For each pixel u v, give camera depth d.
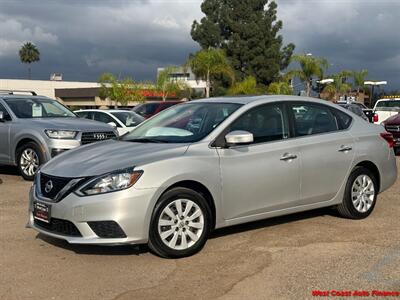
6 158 10.65
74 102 67.56
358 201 7.08
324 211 7.55
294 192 6.31
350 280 4.78
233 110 6.09
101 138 10.62
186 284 4.68
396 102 22.91
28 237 6.12
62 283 4.70
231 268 5.10
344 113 7.16
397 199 8.62
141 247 5.73
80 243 5.02
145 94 50.75
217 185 5.61
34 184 5.67
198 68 45.34
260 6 59.06
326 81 45.34
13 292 4.50
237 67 58.16
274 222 6.89
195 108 6.52
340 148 6.79
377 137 7.30
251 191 5.90
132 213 5.04
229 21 57.84
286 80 48.50
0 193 8.96
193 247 5.44
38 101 11.59
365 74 57.00
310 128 6.64
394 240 6.09
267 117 6.26
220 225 5.72
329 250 5.68
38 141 10.11
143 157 5.34
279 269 5.07
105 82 50.56
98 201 4.99
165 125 6.37
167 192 5.27
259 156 5.96
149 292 4.50
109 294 4.46
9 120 10.74
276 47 57.94
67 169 5.38
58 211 5.15
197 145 5.63
